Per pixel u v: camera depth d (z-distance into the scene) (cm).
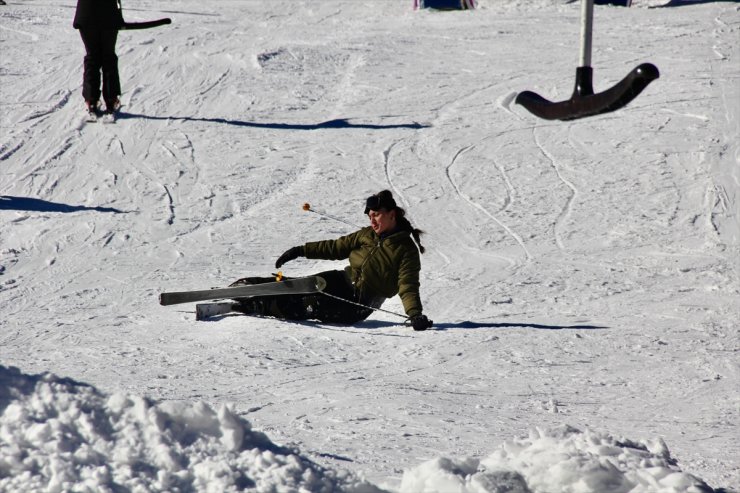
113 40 5703
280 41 8431
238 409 1521
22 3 10312
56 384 1019
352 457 1191
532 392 1761
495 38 8588
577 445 1078
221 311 2614
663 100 6244
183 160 5094
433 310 2772
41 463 902
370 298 2542
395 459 1194
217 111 6175
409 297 2478
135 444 947
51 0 10525
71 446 931
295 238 3803
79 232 3791
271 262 3422
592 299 2930
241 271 3269
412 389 1747
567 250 3703
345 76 7212
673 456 1287
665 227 4053
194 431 992
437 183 4762
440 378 1872
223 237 3800
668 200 4444
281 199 4456
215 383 1738
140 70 7169
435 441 1321
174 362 1944
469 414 1541
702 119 5784
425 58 7788
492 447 1297
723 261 3519
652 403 1691
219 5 10994
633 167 4972
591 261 3519
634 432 1455
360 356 2084
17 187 4525
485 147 5412
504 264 3462
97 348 2100
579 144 5425
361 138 5588
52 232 3769
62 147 5238
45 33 8600
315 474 951
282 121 5975
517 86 6844
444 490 954
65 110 6003
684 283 3177
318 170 4962
